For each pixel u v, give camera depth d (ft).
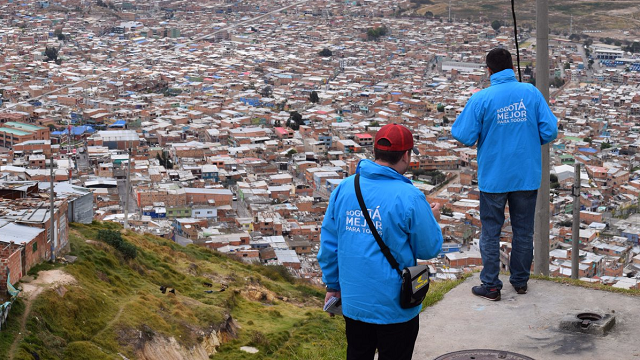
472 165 442.91
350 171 422.00
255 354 98.17
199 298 118.73
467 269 244.01
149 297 101.35
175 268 132.26
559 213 346.74
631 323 39.14
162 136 484.74
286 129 513.45
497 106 42.09
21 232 93.30
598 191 379.14
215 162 416.05
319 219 324.80
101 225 141.69
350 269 29.07
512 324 40.09
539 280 45.96
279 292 143.33
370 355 30.42
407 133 29.27
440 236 29.17
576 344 37.24
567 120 563.07
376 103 619.26
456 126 43.29
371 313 28.76
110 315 90.33
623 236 314.55
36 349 73.61
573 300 42.52
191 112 558.15
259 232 285.43
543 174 53.67
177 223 287.89
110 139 450.71
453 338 39.09
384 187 28.84
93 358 78.43
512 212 43.42
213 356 97.50
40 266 93.81
